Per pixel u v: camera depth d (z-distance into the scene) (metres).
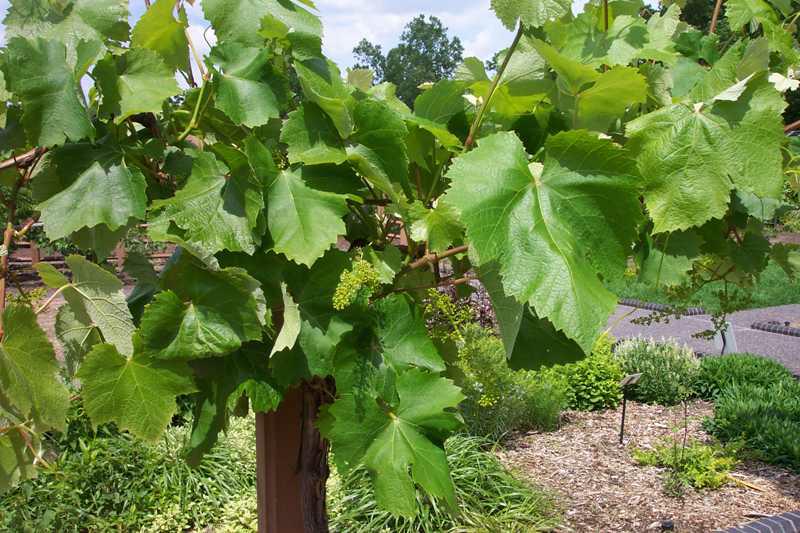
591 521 3.44
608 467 4.09
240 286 0.72
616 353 5.69
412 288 0.86
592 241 0.69
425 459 0.80
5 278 0.74
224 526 3.14
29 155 0.78
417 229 0.80
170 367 0.73
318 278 0.81
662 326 8.32
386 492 0.78
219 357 0.80
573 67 0.78
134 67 0.74
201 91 0.81
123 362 0.72
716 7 0.97
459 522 3.06
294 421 1.23
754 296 10.24
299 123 0.79
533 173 0.72
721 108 0.77
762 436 4.26
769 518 3.16
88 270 0.72
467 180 0.68
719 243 0.93
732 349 4.00
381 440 0.80
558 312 0.63
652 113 0.79
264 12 0.79
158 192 0.85
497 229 0.67
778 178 0.75
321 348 0.80
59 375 0.75
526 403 4.71
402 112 0.95
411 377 0.81
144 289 0.88
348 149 0.80
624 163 0.70
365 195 0.90
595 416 5.05
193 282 0.73
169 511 3.21
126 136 0.81
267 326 0.76
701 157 0.76
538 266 0.66
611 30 0.86
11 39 0.69
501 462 4.05
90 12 0.79
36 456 0.76
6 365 0.68
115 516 3.14
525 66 0.88
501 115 0.93
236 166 0.75
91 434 3.45
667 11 1.00
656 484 3.85
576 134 0.70
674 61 0.82
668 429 4.72
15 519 2.85
